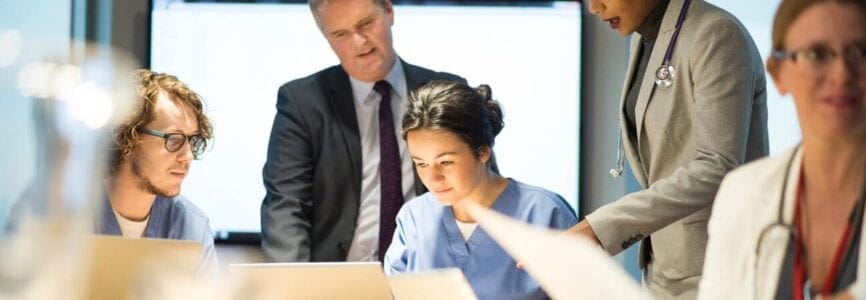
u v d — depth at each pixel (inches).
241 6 142.7
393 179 129.1
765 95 94.0
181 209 99.2
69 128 40.5
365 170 129.6
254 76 142.9
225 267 68.1
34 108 40.6
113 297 55.9
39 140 40.7
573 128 142.9
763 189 53.0
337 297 67.9
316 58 142.9
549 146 143.1
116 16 143.3
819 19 51.8
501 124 101.5
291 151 128.1
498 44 142.6
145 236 96.0
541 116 142.9
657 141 93.2
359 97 130.6
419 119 96.5
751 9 133.3
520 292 95.4
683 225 93.1
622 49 142.4
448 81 99.4
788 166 52.9
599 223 88.2
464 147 96.6
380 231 128.6
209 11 142.7
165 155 92.7
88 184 41.4
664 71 91.8
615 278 46.8
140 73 94.3
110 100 41.9
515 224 49.3
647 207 87.8
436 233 99.3
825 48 51.5
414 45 142.6
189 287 45.2
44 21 141.2
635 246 140.3
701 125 89.0
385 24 129.6
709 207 92.4
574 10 142.4
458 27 142.4
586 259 47.5
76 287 41.2
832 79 51.2
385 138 129.8
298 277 68.1
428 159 96.8
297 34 142.8
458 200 97.7
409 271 100.0
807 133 52.1
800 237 51.8
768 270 52.0
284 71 142.9
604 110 142.9
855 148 51.2
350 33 128.1
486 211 50.1
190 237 98.6
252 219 143.0
